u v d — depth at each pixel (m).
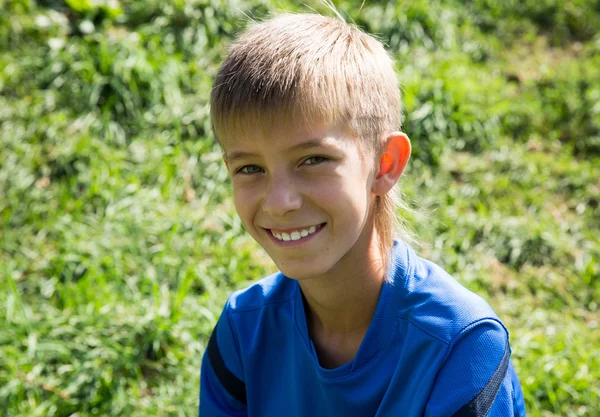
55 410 3.82
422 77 6.57
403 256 2.15
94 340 4.13
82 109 5.98
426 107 6.09
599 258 5.07
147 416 3.77
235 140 1.98
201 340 4.24
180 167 5.64
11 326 4.23
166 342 4.18
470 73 6.87
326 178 1.93
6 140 5.63
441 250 5.04
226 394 2.54
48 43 6.36
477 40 7.39
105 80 6.06
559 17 7.88
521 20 7.86
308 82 1.91
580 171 5.90
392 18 7.12
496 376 1.99
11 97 6.03
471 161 5.98
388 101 2.14
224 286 4.68
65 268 4.78
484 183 5.74
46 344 4.09
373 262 2.12
